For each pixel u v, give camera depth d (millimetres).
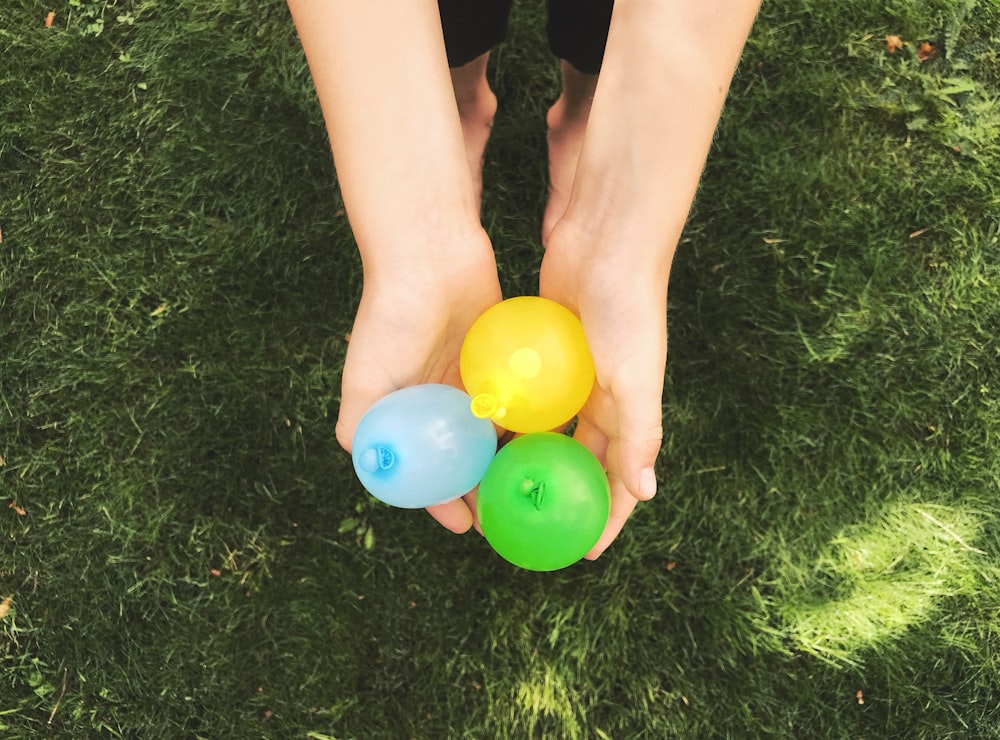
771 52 603
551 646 547
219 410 572
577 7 434
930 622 546
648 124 359
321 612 552
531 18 612
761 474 561
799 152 593
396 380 398
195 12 611
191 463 568
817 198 589
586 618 550
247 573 558
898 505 559
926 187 588
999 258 580
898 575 551
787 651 545
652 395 370
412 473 354
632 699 543
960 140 592
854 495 559
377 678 547
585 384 382
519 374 366
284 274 583
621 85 363
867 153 594
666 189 367
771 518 558
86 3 611
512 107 605
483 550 556
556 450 381
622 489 416
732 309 577
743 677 543
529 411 373
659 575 555
